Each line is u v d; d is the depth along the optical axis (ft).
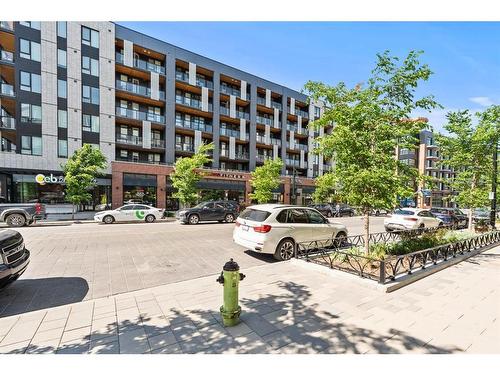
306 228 24.75
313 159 132.87
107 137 77.36
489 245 29.22
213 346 9.82
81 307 12.97
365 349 9.72
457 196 37.60
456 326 11.43
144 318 11.87
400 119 20.92
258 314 12.30
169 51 89.20
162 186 82.28
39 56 68.64
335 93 21.25
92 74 75.41
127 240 32.48
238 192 100.99
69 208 67.97
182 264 21.84
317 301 13.84
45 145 69.05
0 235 14.48
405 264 20.18
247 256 25.02
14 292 15.53
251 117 109.81
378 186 19.35
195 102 97.35
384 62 20.40
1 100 66.39
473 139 33.06
